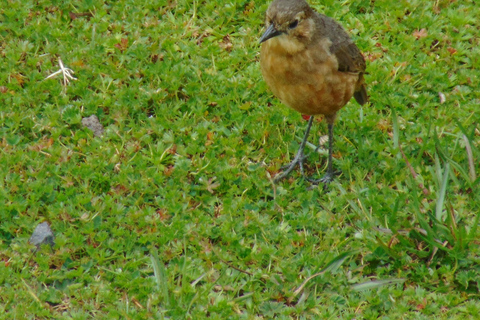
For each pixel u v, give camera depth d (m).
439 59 13.44
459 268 10.16
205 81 12.88
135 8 13.98
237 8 14.16
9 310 9.62
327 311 9.72
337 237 10.55
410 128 12.12
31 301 9.72
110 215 10.85
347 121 12.30
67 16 13.98
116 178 11.22
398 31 13.90
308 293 9.91
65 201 10.92
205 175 11.45
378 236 10.46
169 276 9.97
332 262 10.09
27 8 13.77
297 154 11.80
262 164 11.77
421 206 10.94
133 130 12.05
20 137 11.84
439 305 9.74
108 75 12.86
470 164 11.21
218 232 10.62
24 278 9.96
